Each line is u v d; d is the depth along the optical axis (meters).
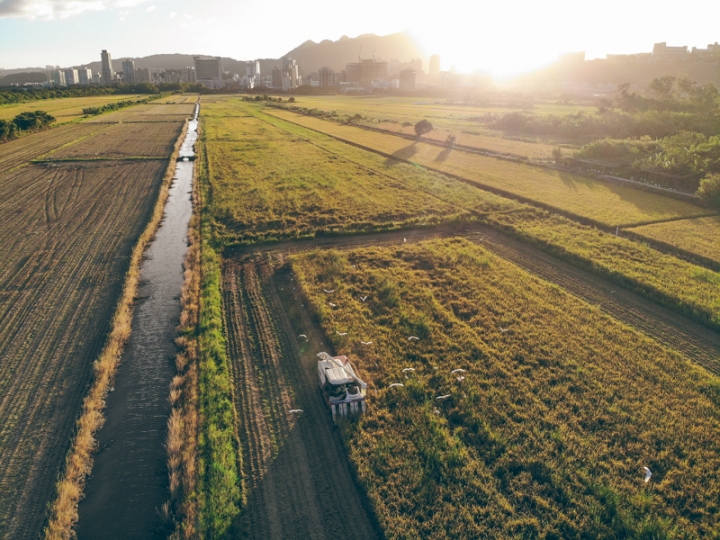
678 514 12.86
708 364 19.69
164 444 15.67
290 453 15.08
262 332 21.64
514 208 39.41
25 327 21.81
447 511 12.92
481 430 15.66
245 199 42.06
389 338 20.92
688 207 39.88
